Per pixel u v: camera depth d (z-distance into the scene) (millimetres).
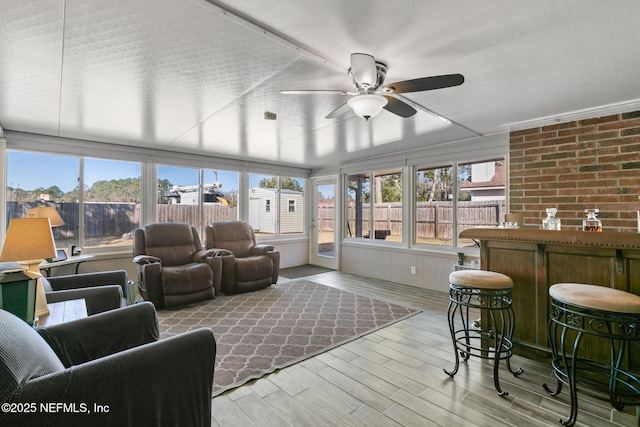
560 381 1789
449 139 4074
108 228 4234
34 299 1604
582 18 1474
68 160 3951
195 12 1435
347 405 1783
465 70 2037
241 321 3127
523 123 3234
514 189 3330
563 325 1666
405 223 4875
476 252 4094
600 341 1900
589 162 2834
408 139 4059
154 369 1125
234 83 2248
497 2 1358
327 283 4867
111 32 1598
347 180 5922
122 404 1051
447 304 3736
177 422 1183
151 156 4539
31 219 1693
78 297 2141
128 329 1636
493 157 3826
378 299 3947
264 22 1520
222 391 1911
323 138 3973
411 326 3010
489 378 2059
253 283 4293
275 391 1925
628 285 1772
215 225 4746
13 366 906
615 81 2211
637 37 1641
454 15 1455
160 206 4684
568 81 2215
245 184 5641
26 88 2316
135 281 4367
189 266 3850
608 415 1678
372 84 1834
